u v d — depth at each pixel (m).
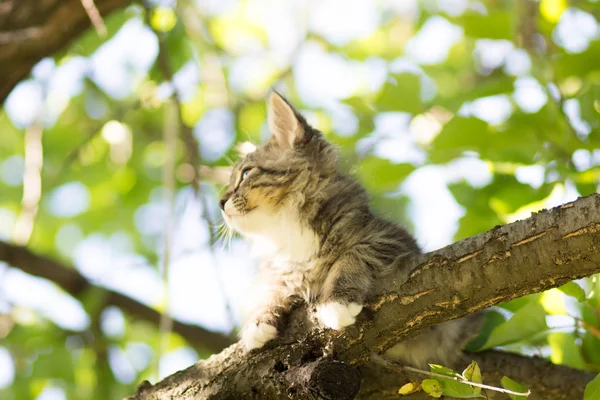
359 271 6.90
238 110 12.08
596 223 5.32
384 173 9.24
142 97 10.93
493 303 5.89
